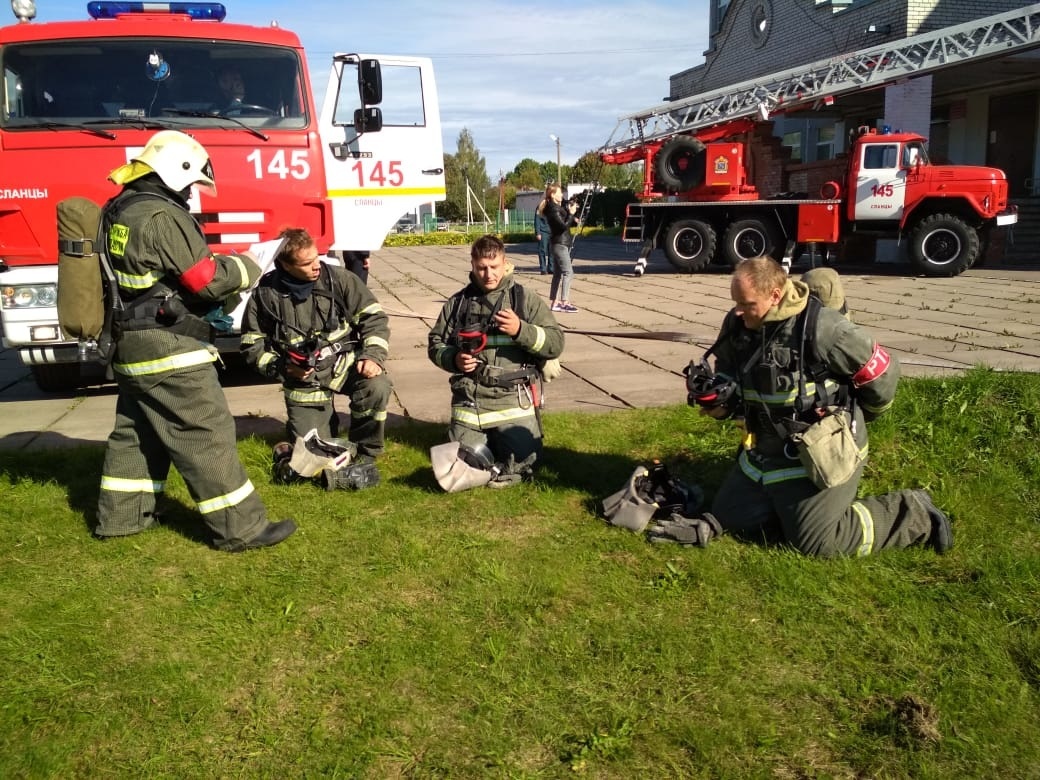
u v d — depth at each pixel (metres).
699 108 19.66
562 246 11.42
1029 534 3.89
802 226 15.65
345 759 2.47
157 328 3.59
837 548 3.59
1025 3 19.64
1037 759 2.46
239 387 7.38
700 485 4.51
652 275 17.02
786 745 2.52
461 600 3.33
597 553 3.72
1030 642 2.99
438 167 8.62
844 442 3.45
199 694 2.77
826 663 2.91
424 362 8.21
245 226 6.63
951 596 3.30
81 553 3.83
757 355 3.56
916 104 17.17
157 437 3.95
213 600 3.37
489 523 4.06
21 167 6.15
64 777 2.45
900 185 15.00
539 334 4.38
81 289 3.56
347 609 3.29
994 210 14.72
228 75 6.64
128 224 3.51
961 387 5.53
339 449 4.70
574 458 4.91
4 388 7.87
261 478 4.71
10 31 6.27
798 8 22.97
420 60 8.45
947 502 4.13
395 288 15.84
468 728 2.60
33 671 2.93
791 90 18.19
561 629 3.12
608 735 2.54
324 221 6.88
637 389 6.75
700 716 2.65
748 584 3.43
